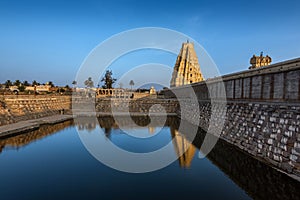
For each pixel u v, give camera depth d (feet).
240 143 81.71
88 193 48.91
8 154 78.59
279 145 59.41
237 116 88.99
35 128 127.44
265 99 73.51
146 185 53.52
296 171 51.83
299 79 57.16
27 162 69.97
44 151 82.58
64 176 58.85
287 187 51.03
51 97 199.82
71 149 85.76
